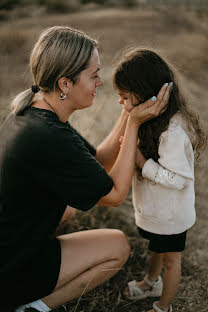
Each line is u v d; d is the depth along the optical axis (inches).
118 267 80.5
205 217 124.5
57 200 70.1
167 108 72.7
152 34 473.7
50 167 64.8
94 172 67.4
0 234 67.4
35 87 69.6
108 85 212.8
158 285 91.5
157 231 77.4
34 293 70.6
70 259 74.4
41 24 525.0
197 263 103.6
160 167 72.0
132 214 118.9
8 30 374.9
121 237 81.2
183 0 842.8
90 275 76.2
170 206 74.7
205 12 684.7
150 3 872.9
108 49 351.3
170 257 80.8
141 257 104.0
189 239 113.0
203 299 92.0
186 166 70.3
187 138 70.5
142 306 90.7
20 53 308.8
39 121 65.5
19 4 673.0
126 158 73.9
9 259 68.3
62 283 73.5
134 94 71.9
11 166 64.8
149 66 70.1
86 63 65.4
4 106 143.2
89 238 78.9
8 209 66.9
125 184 73.6
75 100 69.7
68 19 617.9
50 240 75.3
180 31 503.8
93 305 83.7
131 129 74.4
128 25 547.2
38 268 70.6
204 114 192.7
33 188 66.1
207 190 137.7
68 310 82.2
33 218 68.3
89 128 127.1
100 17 644.7
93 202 69.5
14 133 65.8
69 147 65.1
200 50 346.9
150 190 75.5
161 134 71.6
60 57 63.9
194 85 257.1
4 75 239.8
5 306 70.6
